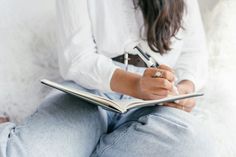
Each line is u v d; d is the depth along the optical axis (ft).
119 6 3.48
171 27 3.64
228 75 4.40
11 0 4.37
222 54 4.58
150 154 2.91
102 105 2.67
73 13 3.36
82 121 3.04
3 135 2.74
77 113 3.07
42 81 2.73
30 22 4.40
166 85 2.92
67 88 2.72
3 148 2.62
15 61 4.11
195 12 4.14
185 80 3.86
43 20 4.50
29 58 4.21
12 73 4.04
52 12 4.60
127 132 3.07
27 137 2.74
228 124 3.81
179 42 3.92
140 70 3.61
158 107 3.31
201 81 3.97
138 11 3.51
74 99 3.22
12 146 2.65
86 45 3.38
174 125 3.01
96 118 3.19
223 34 4.68
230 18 4.74
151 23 3.46
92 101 2.69
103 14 3.45
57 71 4.30
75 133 2.94
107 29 3.48
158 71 3.01
